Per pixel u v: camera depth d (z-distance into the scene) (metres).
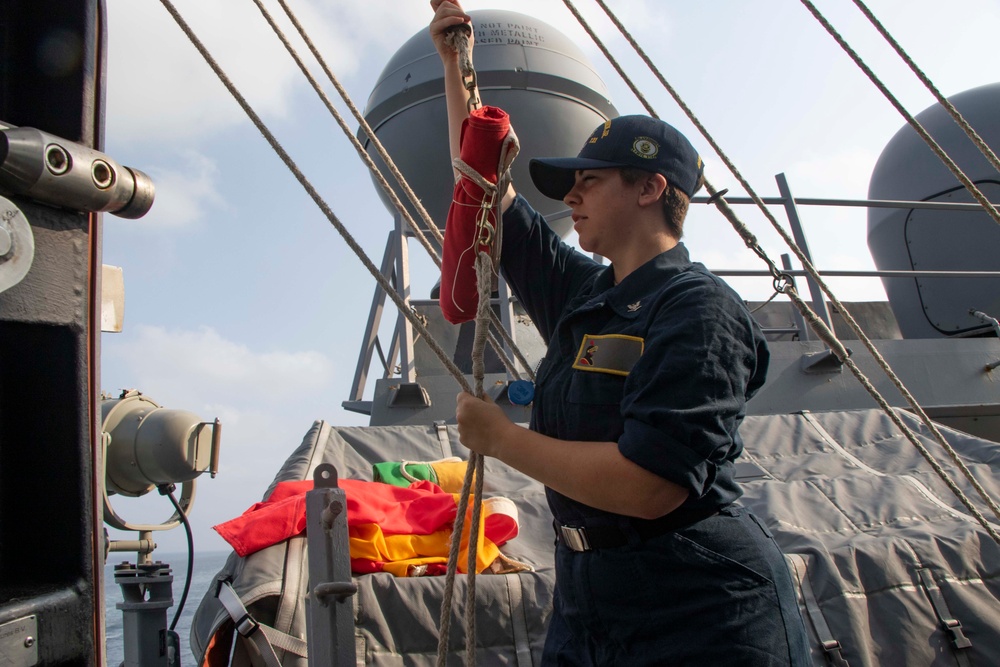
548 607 2.48
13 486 0.92
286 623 2.15
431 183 5.64
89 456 0.93
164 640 2.32
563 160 1.52
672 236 1.56
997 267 6.53
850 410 4.47
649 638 1.33
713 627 1.29
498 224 1.43
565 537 1.45
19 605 0.82
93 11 0.98
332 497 1.32
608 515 1.37
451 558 1.38
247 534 2.32
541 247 1.81
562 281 1.80
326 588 1.26
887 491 3.28
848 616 2.61
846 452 3.73
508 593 2.48
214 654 2.10
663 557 1.32
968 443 3.72
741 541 1.36
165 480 2.17
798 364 4.64
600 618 1.38
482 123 1.41
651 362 1.29
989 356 4.91
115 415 2.16
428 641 2.35
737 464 3.58
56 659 0.86
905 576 2.73
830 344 2.10
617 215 1.53
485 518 2.83
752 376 1.44
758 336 1.42
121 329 1.52
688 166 1.55
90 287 0.94
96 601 0.93
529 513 3.16
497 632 2.43
